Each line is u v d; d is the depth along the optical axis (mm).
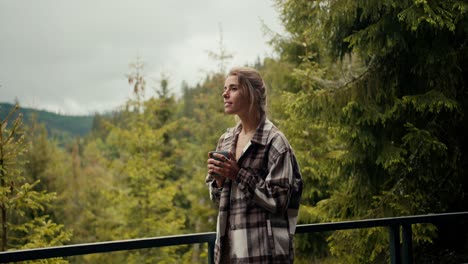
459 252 5797
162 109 17641
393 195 5711
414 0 4762
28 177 15406
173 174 17688
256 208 1892
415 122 5715
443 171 5754
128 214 13875
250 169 1934
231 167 1878
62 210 17516
